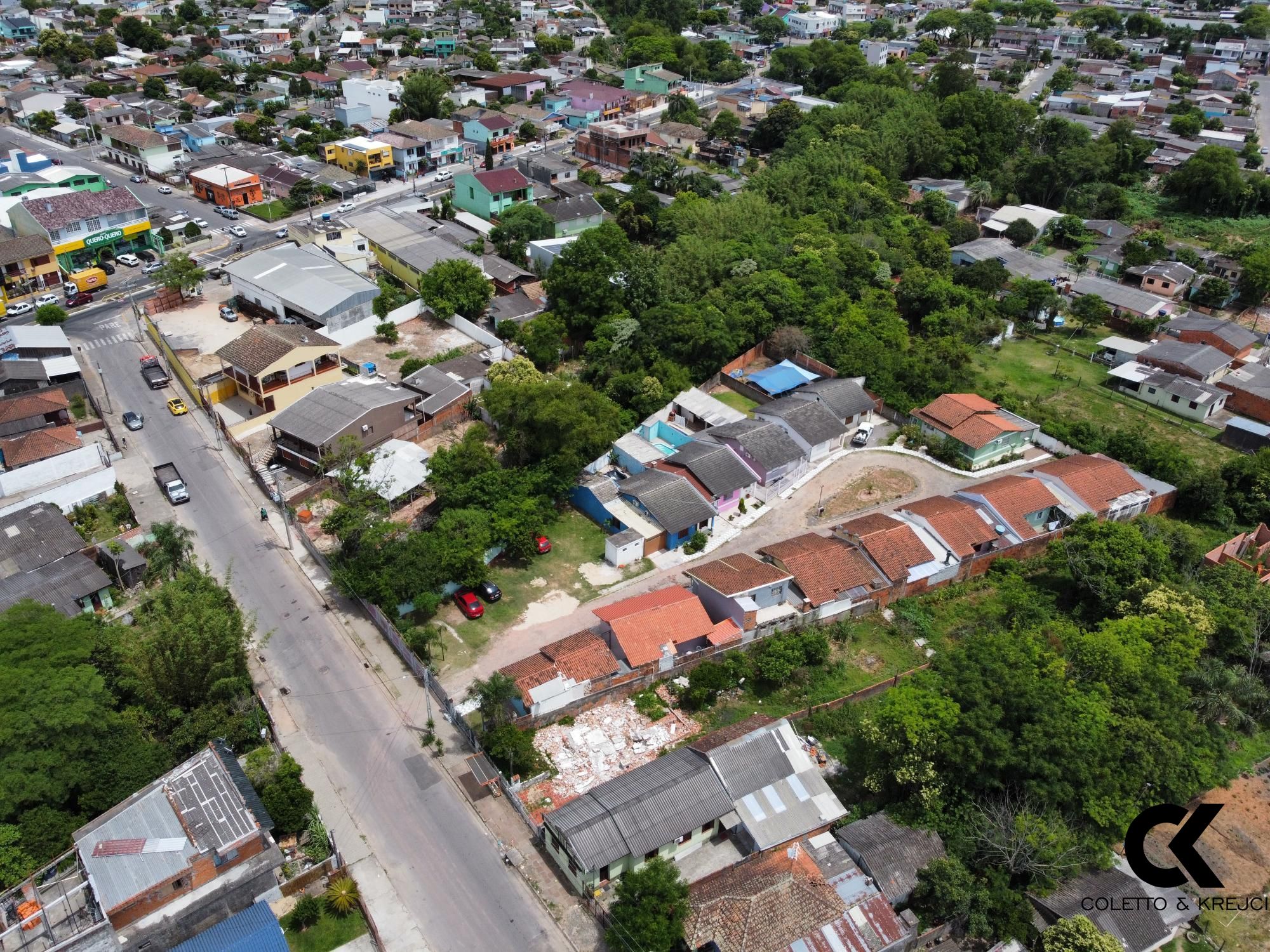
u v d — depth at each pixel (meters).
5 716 47.75
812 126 165.12
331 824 51.53
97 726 49.53
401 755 56.03
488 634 65.56
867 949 44.88
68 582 64.31
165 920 43.75
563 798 54.06
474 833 51.66
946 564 72.81
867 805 54.25
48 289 114.00
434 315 111.25
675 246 114.25
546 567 73.00
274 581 69.31
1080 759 52.31
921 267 119.56
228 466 82.12
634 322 100.44
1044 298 117.81
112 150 157.00
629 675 61.03
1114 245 138.38
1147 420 99.44
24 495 74.62
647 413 92.50
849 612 68.44
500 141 173.25
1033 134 171.38
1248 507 84.12
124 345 101.62
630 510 77.31
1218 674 61.22
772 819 50.78
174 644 54.56
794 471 86.38
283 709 58.62
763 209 128.38
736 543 77.38
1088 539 71.44
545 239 130.25
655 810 49.62
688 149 175.50
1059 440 92.81
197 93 187.12
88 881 43.75
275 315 106.50
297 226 130.00
